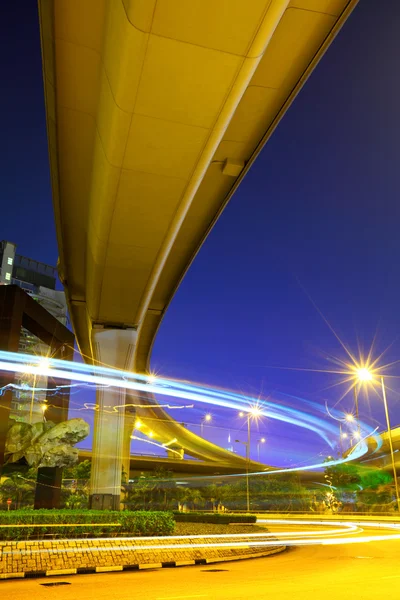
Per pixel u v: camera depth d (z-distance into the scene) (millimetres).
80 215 30219
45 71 19500
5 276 126188
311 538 29750
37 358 34938
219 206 29594
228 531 24578
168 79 16109
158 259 29266
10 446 26859
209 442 107375
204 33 14453
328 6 17125
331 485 86500
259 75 20031
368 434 74188
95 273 31469
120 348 38500
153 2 13383
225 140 23859
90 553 14414
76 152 24172
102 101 19250
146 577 12656
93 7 16688
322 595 9727
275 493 80250
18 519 15211
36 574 12789
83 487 51781
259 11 13773
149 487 77500
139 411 97812
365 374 43125
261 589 10500
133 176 21328
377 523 53125
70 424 28953
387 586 11047
